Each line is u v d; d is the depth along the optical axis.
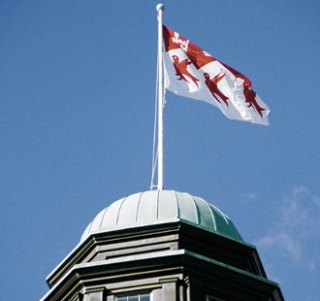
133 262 89.38
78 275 90.00
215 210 95.19
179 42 102.69
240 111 100.75
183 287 88.44
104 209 95.38
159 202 93.50
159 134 97.19
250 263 93.75
